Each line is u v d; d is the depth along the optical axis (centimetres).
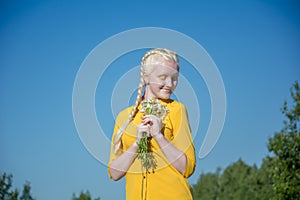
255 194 3188
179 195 404
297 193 1403
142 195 408
